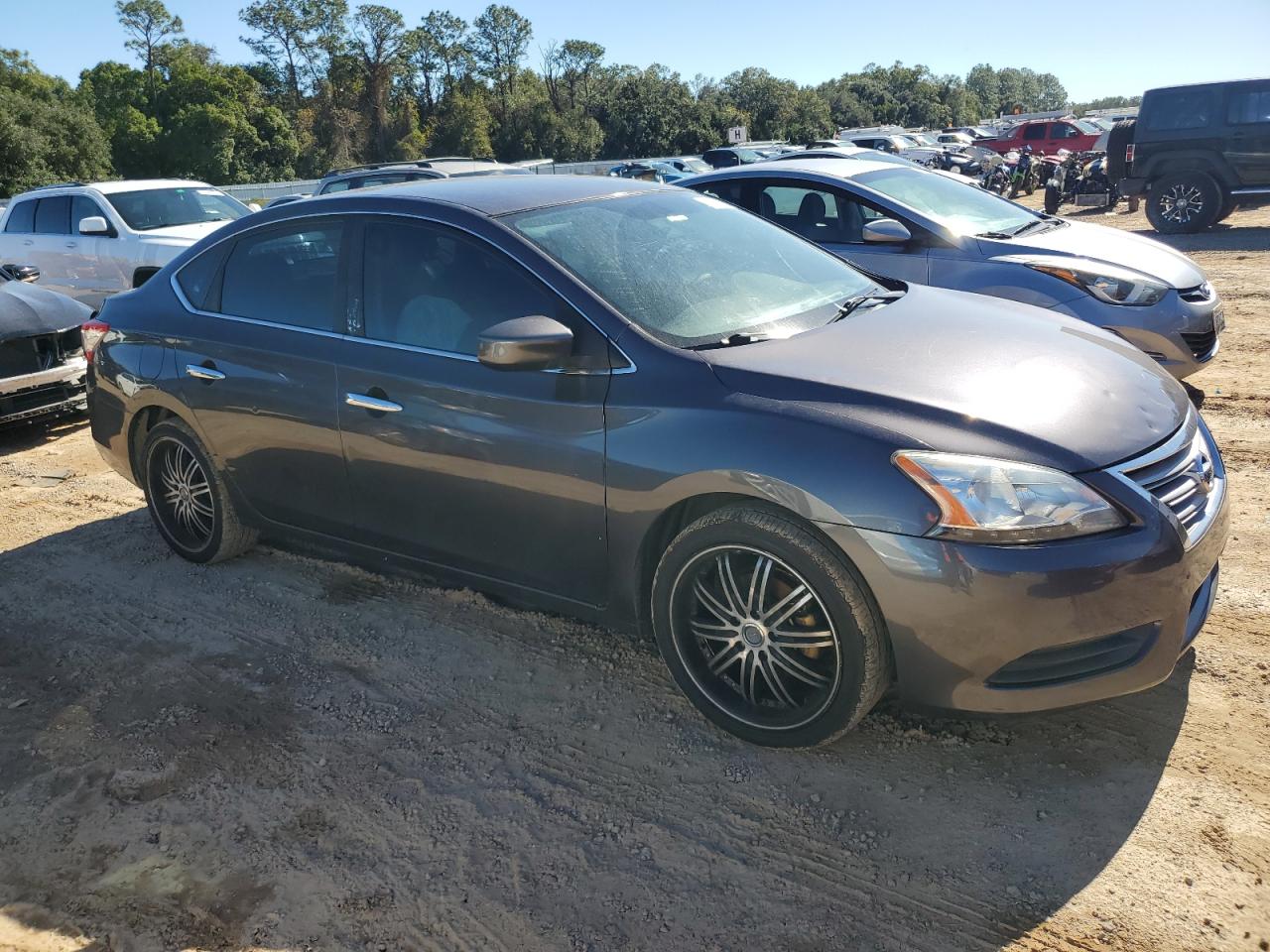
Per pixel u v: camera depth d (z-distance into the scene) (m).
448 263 3.48
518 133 92.06
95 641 3.98
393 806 2.88
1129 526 2.56
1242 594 3.73
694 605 3.03
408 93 100.94
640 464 2.94
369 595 4.23
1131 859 2.47
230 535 4.43
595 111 87.69
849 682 2.72
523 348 2.92
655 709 3.28
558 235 3.45
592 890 2.52
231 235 4.23
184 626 4.05
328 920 2.47
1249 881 2.38
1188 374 5.73
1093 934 2.27
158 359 4.34
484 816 2.82
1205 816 2.60
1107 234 6.51
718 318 3.28
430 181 4.06
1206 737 2.91
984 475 2.53
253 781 3.03
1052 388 2.88
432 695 3.44
